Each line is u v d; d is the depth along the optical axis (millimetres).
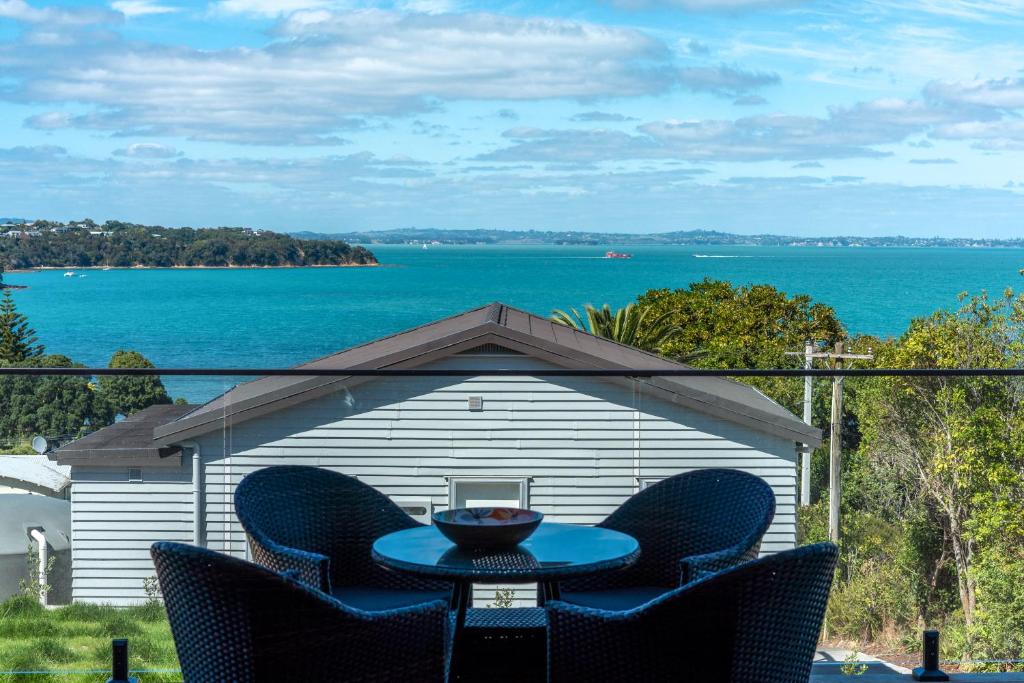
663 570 3400
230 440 4016
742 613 2318
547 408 4207
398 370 4215
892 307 87812
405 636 2506
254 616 2299
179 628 2418
